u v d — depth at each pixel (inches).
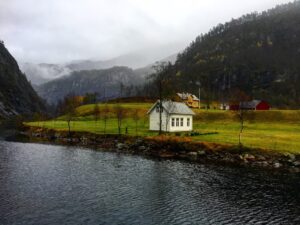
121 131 3841.0
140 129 4001.0
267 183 1881.2
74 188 1737.2
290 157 2429.9
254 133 3575.3
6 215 1333.7
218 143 2795.3
